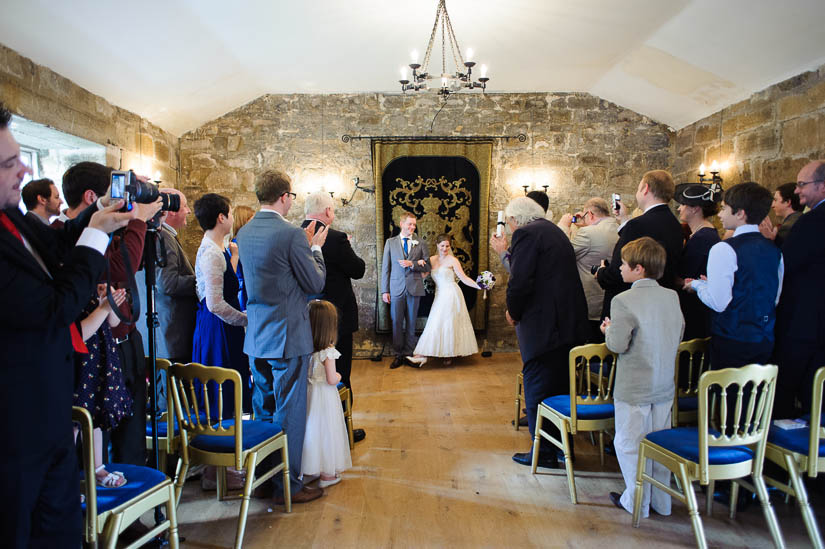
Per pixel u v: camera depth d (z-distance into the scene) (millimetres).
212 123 6027
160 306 2869
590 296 3762
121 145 4742
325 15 4137
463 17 4258
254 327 2525
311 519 2500
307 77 5523
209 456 2266
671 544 2260
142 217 1831
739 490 2531
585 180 6156
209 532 2389
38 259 1435
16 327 1223
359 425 3818
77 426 1788
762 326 2357
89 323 1678
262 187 2561
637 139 6133
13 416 1220
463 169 6105
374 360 5898
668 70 4867
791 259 2393
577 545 2264
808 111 3990
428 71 5395
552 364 2939
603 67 5242
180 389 2389
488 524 2445
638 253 2387
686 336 3021
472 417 3979
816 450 2025
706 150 5410
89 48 3695
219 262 2672
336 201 6125
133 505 1729
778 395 2477
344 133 6090
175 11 3662
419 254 5609
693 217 3111
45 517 1310
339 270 3406
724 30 3926
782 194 3078
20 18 3117
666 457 2193
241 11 3908
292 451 2605
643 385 2385
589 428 2627
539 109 6129
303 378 2588
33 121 3547
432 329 5500
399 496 2730
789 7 3443
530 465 3102
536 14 4199
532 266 2873
